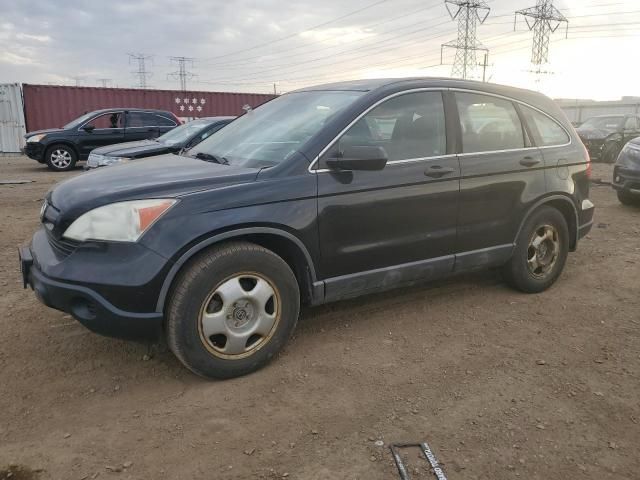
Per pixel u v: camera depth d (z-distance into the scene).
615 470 2.55
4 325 4.02
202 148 4.29
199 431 2.80
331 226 3.49
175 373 3.37
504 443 2.73
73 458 2.59
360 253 3.65
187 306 3.04
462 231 4.12
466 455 2.63
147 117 15.59
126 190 3.07
